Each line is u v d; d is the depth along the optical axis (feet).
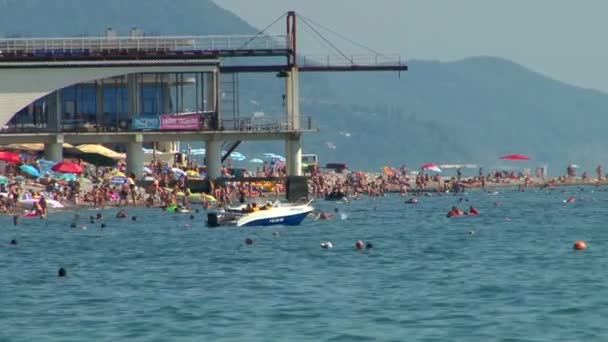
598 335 592.19
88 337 601.62
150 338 596.70
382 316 636.48
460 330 604.08
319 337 593.83
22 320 642.63
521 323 617.62
